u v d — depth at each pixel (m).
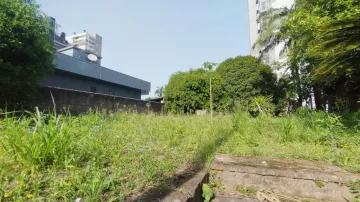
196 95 11.63
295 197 1.86
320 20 6.83
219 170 2.08
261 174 1.99
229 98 11.89
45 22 5.54
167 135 3.12
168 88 12.34
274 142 3.17
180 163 2.07
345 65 5.67
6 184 1.26
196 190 1.60
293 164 2.20
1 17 4.51
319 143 2.98
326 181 1.85
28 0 5.29
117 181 1.45
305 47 9.22
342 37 4.86
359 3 5.80
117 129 3.41
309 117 4.79
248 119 4.44
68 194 1.22
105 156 1.92
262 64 13.34
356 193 1.74
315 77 6.89
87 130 2.30
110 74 14.62
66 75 11.88
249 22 25.95
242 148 2.73
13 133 1.90
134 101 10.36
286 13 12.73
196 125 4.10
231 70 12.58
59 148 1.67
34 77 5.24
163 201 1.29
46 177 1.42
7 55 4.84
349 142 3.01
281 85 13.30
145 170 1.66
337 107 6.82
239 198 1.84
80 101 7.78
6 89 4.77
